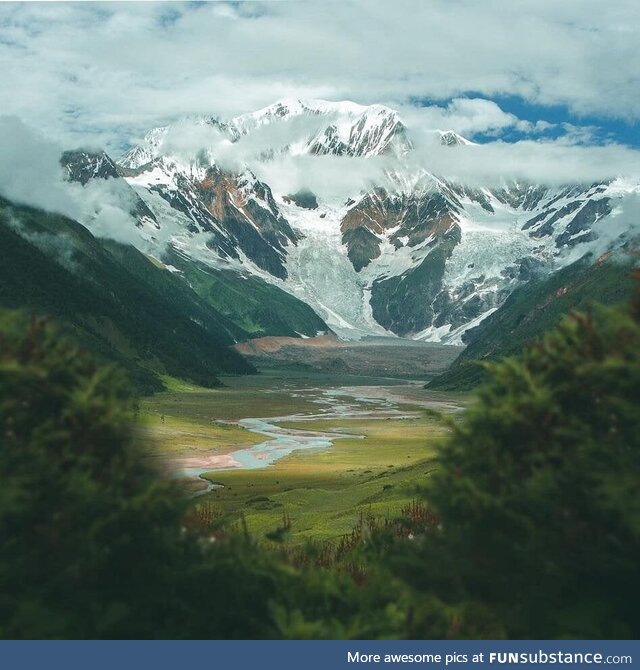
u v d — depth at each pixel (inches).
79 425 349.7
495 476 362.9
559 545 339.0
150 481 363.6
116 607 330.6
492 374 391.5
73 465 347.3
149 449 382.9
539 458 352.5
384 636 370.3
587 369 341.1
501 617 358.0
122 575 351.6
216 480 3663.9
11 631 313.4
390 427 7190.0
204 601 372.2
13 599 316.2
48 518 327.3
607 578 338.6
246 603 388.5
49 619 316.5
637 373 325.4
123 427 367.2
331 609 418.6
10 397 345.1
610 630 329.1
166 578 356.5
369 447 5433.1
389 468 4018.2
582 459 337.4
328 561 717.3
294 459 4724.4
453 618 377.4
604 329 364.2
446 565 368.5
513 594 354.9
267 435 6348.4
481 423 376.8
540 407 356.2
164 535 367.9
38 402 351.6
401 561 386.9
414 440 5920.3
